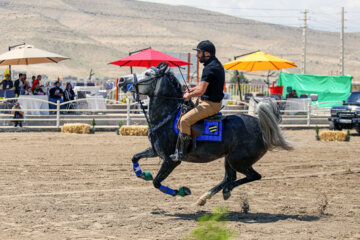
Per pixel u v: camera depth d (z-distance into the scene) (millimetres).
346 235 7223
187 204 9312
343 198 10094
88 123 23891
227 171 8703
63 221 7812
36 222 7699
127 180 11641
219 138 8297
